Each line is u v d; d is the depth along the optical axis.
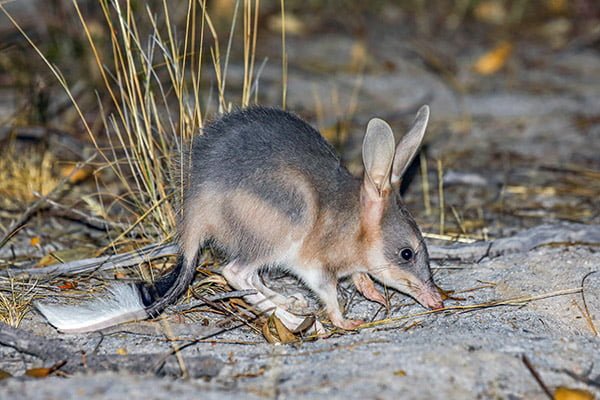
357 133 15.62
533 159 14.70
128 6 10.14
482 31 21.33
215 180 8.93
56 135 13.28
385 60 19.20
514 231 11.70
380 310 9.52
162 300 8.70
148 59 10.74
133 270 9.91
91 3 15.46
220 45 18.56
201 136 9.27
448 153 14.91
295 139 9.20
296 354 7.95
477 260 10.67
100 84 14.47
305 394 7.01
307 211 8.98
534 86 18.33
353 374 7.37
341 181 9.31
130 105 10.56
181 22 16.44
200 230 9.02
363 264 9.44
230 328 8.73
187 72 15.14
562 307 9.23
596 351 8.12
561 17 21.92
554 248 10.74
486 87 18.27
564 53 20.14
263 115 9.34
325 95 17.20
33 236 11.05
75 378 7.17
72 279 9.64
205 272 9.81
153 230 10.51
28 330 8.54
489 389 7.20
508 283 9.86
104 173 12.74
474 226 11.88
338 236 9.17
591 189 13.32
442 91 17.95
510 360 7.67
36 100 13.54
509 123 16.48
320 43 19.98
